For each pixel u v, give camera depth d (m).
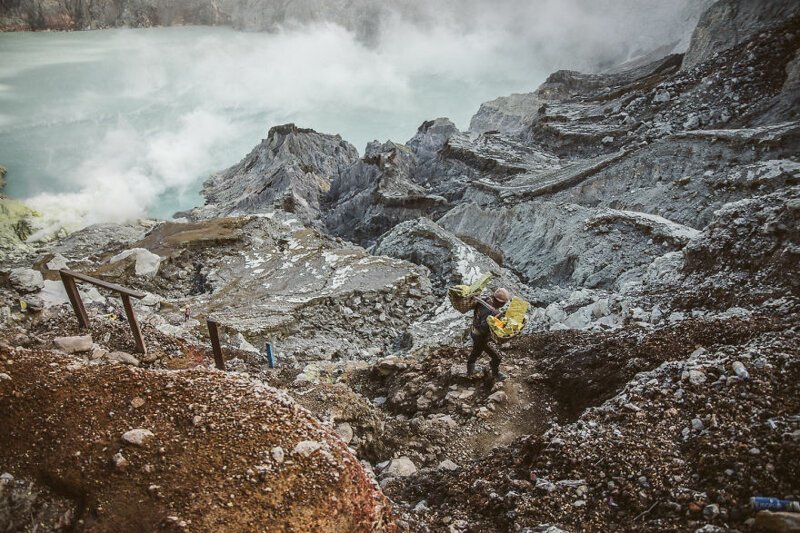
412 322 15.49
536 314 13.81
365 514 4.56
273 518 4.25
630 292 11.84
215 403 5.27
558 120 33.31
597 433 5.91
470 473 6.25
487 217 24.47
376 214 29.27
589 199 23.89
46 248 24.50
